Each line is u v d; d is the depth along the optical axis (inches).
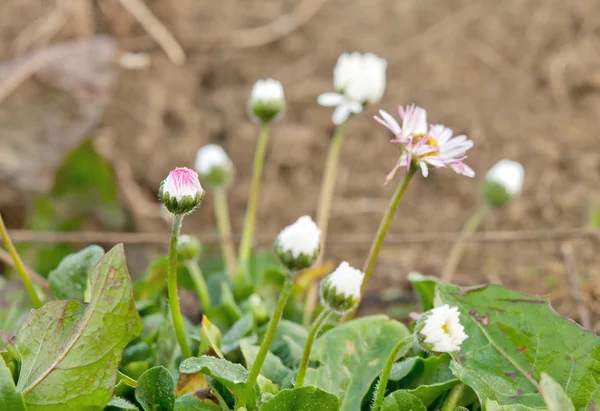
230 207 27.1
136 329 14.3
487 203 19.6
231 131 29.0
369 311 20.9
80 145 24.0
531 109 29.5
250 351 15.5
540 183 27.0
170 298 14.9
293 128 29.0
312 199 27.4
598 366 14.9
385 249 25.5
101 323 14.3
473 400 15.2
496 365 15.1
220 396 14.7
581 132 28.7
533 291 21.2
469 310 15.4
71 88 27.3
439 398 15.5
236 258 23.7
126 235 20.1
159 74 30.2
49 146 26.0
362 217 26.8
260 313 17.7
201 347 15.3
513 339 15.2
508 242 24.8
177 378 15.6
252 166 28.1
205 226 26.6
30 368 14.3
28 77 27.0
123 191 26.3
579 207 26.0
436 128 15.4
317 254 14.1
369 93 18.1
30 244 23.4
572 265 20.4
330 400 14.3
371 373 15.4
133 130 28.2
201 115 29.5
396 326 15.7
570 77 30.1
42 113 26.4
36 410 14.3
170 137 28.8
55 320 14.4
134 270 23.7
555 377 15.0
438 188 27.5
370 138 28.9
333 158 19.4
